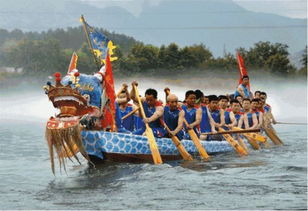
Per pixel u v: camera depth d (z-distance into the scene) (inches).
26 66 5999.0
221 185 639.8
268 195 588.4
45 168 776.3
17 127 1608.0
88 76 761.6
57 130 682.8
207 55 5940.0
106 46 894.4
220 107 1096.2
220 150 979.9
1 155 927.0
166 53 5536.4
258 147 1062.4
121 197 579.2
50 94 703.7
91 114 746.2
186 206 542.6
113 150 762.2
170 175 704.4
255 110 1104.2
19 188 630.5
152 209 531.2
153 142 801.6
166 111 873.5
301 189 619.8
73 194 594.6
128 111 892.6
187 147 890.1
